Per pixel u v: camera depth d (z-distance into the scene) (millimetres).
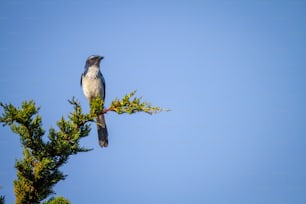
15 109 11023
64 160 11227
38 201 10547
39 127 11211
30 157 10883
